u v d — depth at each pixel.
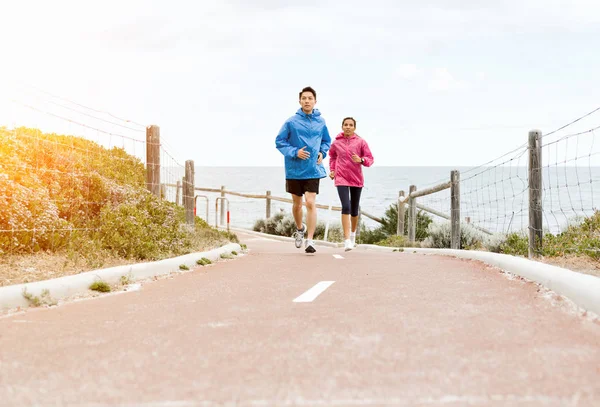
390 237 18.70
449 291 5.26
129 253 8.22
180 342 3.43
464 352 3.06
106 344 3.43
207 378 2.69
